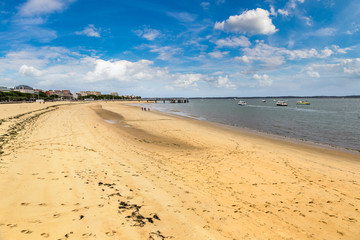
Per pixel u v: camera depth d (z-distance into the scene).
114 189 6.46
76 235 3.95
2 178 6.23
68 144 12.34
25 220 4.22
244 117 45.41
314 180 9.40
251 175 9.76
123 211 5.15
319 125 32.41
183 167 10.40
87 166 8.49
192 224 5.03
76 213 4.75
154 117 39.00
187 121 34.00
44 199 5.25
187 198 6.60
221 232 4.89
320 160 12.95
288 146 17.09
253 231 5.18
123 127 23.97
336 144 18.89
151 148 14.31
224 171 10.16
